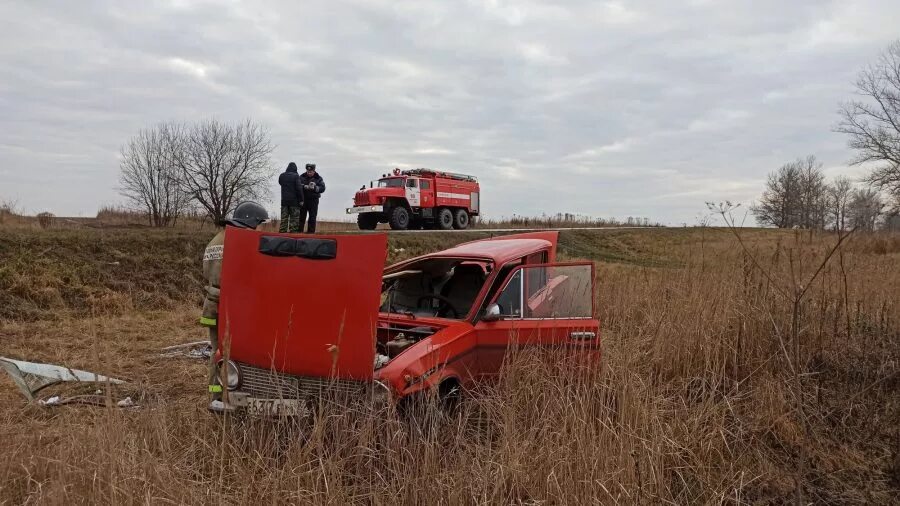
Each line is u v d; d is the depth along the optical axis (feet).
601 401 13.64
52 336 27.17
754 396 16.83
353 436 12.29
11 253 35.99
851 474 14.39
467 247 19.49
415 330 16.39
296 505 10.92
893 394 17.70
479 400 14.26
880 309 22.41
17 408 17.03
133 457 11.41
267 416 13.07
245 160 89.56
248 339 13.50
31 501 10.84
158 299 36.35
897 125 116.57
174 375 21.25
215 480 11.68
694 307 20.67
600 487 11.44
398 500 11.41
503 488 11.44
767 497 13.28
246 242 13.30
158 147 81.71
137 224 78.13
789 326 19.61
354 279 12.67
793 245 23.98
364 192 78.95
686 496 12.76
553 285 16.48
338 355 12.80
